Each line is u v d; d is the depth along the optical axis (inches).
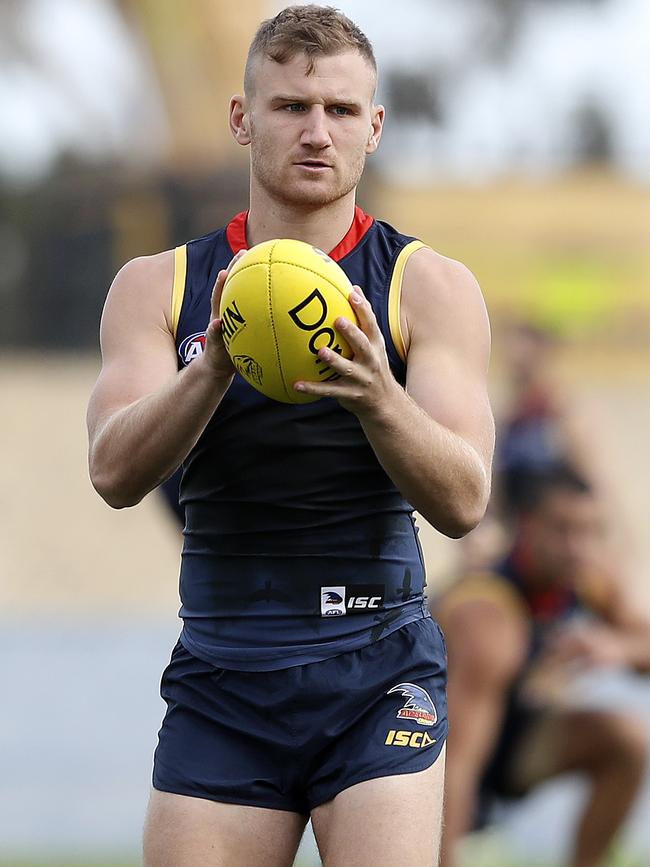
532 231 3853.3
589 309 3607.3
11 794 982.4
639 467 2437.3
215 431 432.8
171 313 443.5
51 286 3843.5
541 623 783.7
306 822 441.4
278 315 382.9
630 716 802.8
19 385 3326.8
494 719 770.8
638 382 3329.2
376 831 405.7
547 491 773.9
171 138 3929.6
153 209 3809.1
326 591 433.7
